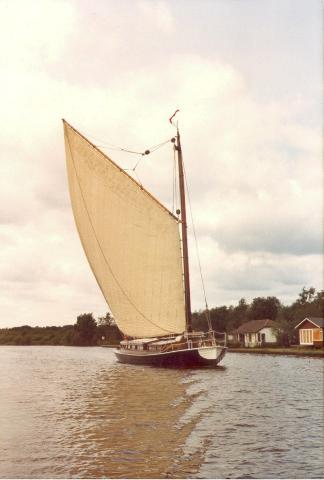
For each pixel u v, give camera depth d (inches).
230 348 3221.0
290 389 1190.3
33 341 6171.3
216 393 1092.5
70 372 1679.4
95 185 2026.3
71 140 2009.1
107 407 861.8
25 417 758.5
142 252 1989.4
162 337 1982.0
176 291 1941.4
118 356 2247.8
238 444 609.3
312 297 3850.9
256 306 4421.8
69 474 481.1
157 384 1263.5
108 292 2091.5
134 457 540.1
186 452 565.9
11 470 490.0
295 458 553.3
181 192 2026.3
